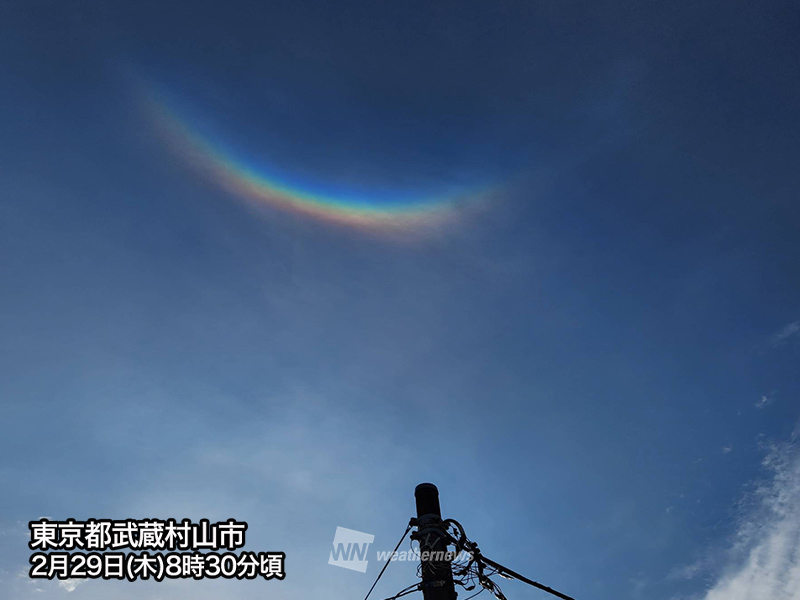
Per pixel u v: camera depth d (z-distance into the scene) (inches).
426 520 451.8
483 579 448.1
